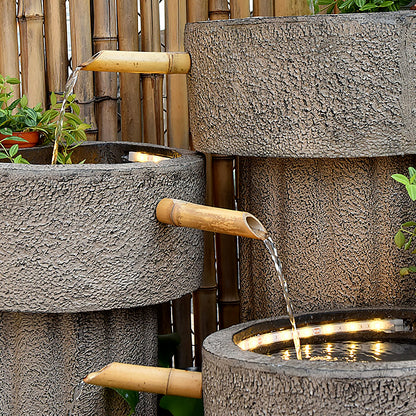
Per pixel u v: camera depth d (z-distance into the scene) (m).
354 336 2.77
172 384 2.54
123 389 2.71
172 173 2.69
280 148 2.68
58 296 2.59
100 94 3.68
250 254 3.05
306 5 3.59
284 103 2.65
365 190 2.79
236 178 3.74
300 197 2.83
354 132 2.62
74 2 3.60
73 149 3.43
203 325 3.77
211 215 2.48
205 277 3.74
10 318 2.77
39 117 3.29
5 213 2.56
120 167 2.59
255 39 2.66
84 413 2.74
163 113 3.76
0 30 3.61
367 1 2.92
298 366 2.13
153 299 2.69
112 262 2.60
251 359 2.21
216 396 2.29
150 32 3.66
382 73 2.59
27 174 2.53
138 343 2.83
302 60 2.61
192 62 2.87
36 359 2.74
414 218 2.84
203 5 3.62
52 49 3.63
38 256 2.57
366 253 2.82
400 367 2.10
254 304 3.05
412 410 2.09
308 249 2.85
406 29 2.58
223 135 2.80
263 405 2.18
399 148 2.65
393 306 2.82
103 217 2.57
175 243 2.72
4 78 3.25
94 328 2.73
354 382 2.08
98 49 3.64
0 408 2.80
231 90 2.74
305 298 2.87
